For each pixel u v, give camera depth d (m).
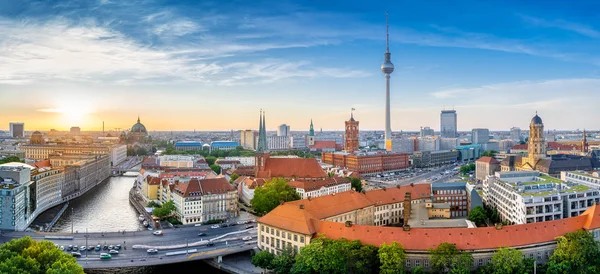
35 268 156.75
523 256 180.75
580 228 192.75
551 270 172.50
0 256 163.75
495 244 179.25
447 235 182.38
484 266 175.00
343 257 178.00
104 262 198.75
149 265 196.88
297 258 184.38
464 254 172.62
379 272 177.88
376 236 186.75
